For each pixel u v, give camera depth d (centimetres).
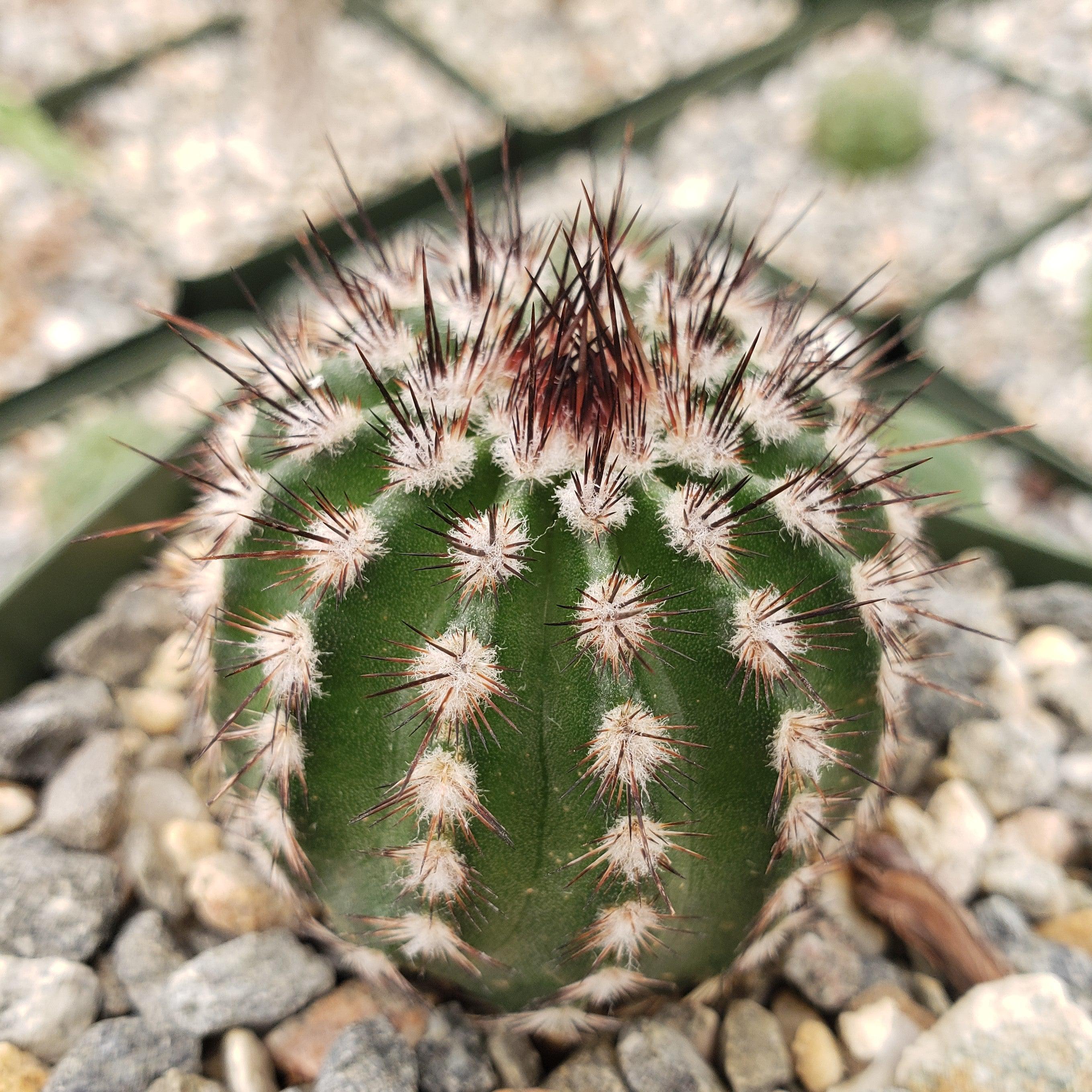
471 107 24
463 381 8
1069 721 12
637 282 9
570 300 8
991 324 20
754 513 7
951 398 18
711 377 8
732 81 25
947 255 21
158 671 13
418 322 8
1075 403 19
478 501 7
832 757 8
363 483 8
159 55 25
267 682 8
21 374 19
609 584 7
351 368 8
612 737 7
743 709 7
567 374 7
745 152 24
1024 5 27
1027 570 14
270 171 22
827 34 26
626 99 24
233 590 8
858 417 9
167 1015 9
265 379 9
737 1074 9
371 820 8
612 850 7
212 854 10
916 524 10
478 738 7
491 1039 9
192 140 23
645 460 7
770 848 8
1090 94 25
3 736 11
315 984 9
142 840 11
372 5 25
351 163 23
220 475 9
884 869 10
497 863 7
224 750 9
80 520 13
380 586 7
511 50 26
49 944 10
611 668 7
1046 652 13
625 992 9
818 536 8
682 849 7
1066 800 12
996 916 10
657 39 27
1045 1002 9
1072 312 20
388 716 7
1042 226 21
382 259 9
